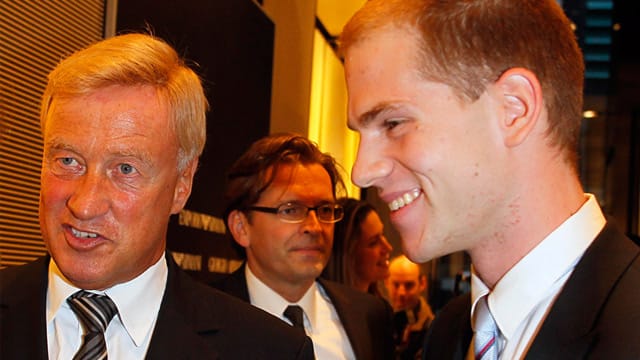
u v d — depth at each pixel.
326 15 6.16
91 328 1.74
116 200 1.68
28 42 2.45
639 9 9.27
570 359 1.36
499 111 1.43
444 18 1.42
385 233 7.48
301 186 2.77
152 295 1.82
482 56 1.41
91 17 2.74
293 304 2.78
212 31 3.39
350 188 7.32
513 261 1.49
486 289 1.57
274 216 2.74
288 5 5.20
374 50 1.47
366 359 2.82
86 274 1.68
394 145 1.48
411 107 1.43
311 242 2.73
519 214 1.46
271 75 4.22
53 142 1.69
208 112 3.35
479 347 1.55
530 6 1.46
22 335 1.71
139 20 2.84
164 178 1.75
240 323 1.89
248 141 3.87
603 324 1.34
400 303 4.98
